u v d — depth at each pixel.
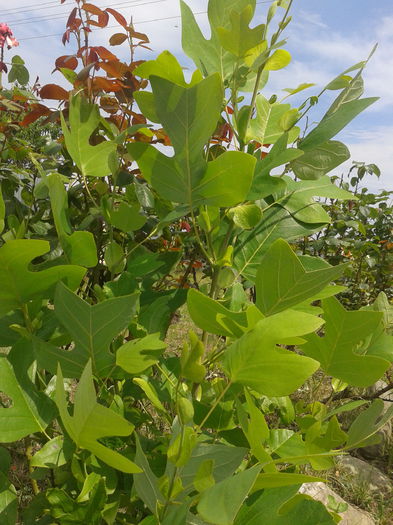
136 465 0.39
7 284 0.48
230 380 0.44
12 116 1.49
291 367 0.41
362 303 2.36
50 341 0.56
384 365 0.53
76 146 0.60
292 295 0.46
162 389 0.60
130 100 0.93
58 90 0.95
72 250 0.54
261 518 0.46
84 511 0.52
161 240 1.06
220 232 0.61
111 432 0.38
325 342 0.55
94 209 0.87
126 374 0.56
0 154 1.19
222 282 0.57
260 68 0.56
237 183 0.48
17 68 1.24
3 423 0.48
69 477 0.57
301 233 0.66
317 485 1.19
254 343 0.41
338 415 1.72
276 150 0.53
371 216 2.22
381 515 1.31
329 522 0.44
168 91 0.46
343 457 1.58
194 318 0.48
